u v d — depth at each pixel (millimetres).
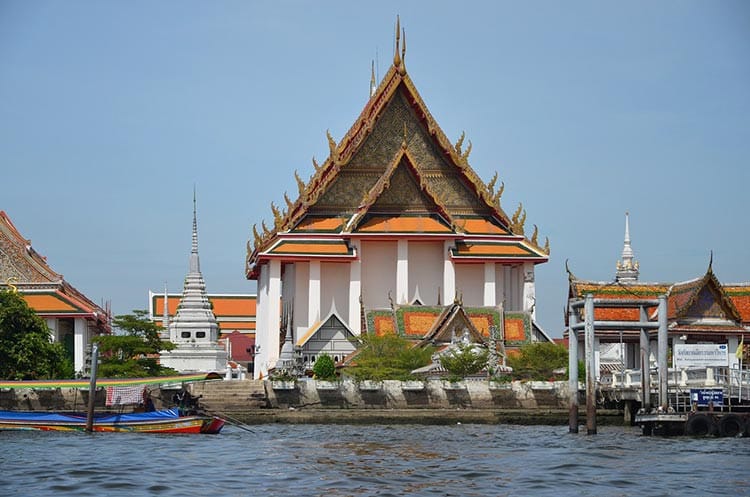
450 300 96125
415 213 96938
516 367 82312
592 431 61250
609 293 86188
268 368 94125
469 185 100625
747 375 64250
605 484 41656
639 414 61469
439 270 98438
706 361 64375
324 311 97312
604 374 82000
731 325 84500
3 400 72062
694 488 40719
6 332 77125
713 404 60250
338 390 75375
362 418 73625
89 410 62250
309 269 95688
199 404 70375
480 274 99438
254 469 45594
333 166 98625
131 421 62469
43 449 52906
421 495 39188
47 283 101125
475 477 43344
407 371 80125
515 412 73938
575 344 63969
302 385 75312
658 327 61594
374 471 44938
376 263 97500
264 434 62375
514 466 46500
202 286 120500
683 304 83750
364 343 85375
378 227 95562
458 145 101812
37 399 72312
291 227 96812
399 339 84562
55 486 40938
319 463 47531
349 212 98562
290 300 101625
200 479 42719
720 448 53188
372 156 99688
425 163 100625
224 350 120125
